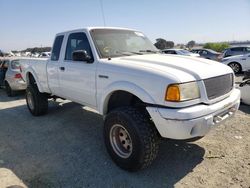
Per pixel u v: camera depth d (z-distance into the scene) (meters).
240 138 4.30
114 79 3.47
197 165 3.49
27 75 6.17
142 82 3.11
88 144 4.33
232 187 2.97
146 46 4.78
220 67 3.55
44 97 5.94
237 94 3.69
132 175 3.29
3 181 3.23
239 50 17.44
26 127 5.35
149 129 3.11
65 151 4.08
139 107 3.39
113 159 3.52
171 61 3.49
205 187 2.99
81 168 3.51
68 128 5.18
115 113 3.30
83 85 4.14
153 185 3.06
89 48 4.05
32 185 3.13
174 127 2.84
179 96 2.84
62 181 3.20
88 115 6.05
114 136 3.48
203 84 3.03
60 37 4.89
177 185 3.05
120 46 4.29
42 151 4.11
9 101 8.34
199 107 2.94
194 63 3.45
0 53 23.73
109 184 3.11
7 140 4.65
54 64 4.92
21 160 3.81
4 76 9.91
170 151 3.92
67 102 7.34
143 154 3.09
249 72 6.85
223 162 3.54
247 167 3.38
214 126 3.12
